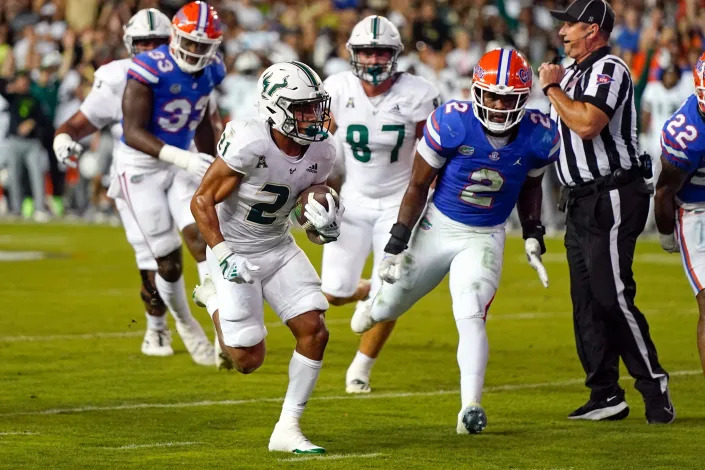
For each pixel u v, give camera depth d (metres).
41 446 17.98
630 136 20.56
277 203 17.95
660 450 18.08
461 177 19.50
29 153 60.00
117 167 26.27
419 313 34.31
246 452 17.72
